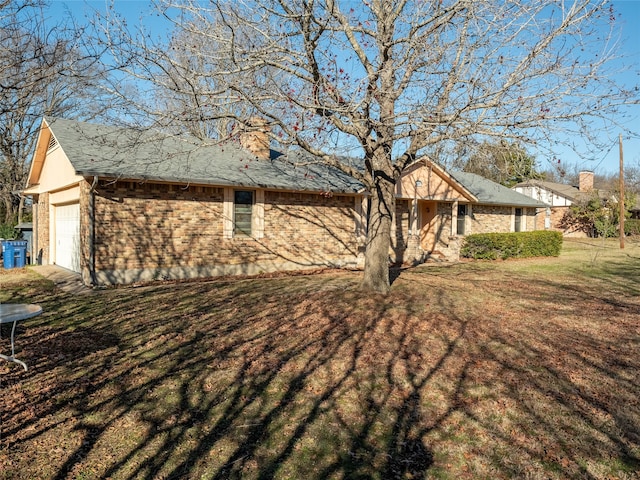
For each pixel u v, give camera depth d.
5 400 4.18
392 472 3.11
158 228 11.52
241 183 12.21
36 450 3.32
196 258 12.17
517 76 7.48
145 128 7.86
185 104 7.76
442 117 7.40
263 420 3.84
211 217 12.40
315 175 14.85
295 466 3.17
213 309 7.97
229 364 5.17
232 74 7.71
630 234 32.59
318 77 7.95
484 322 7.23
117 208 10.91
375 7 8.45
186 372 4.91
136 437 3.54
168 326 6.80
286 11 7.93
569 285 11.41
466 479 3.04
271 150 16.72
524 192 31.56
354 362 5.26
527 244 18.97
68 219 13.58
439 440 3.55
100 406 4.08
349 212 15.38
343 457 3.29
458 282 11.66
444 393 4.43
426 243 20.08
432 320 7.28
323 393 4.40
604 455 3.37
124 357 5.39
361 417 3.92
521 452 3.39
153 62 6.81
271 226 13.59
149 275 11.39
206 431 3.65
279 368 5.05
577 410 4.10
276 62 8.04
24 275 12.59
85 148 11.30
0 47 5.21
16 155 21.84
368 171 9.70
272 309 7.98
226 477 3.03
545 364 5.29
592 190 31.67
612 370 5.11
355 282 11.27
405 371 5.00
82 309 7.94
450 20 7.95
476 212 21.14
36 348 5.70
